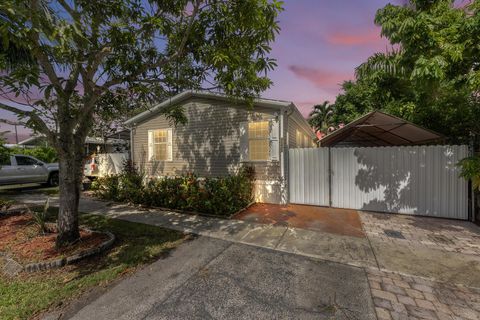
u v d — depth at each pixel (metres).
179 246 4.13
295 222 5.49
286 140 7.45
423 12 3.88
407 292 2.73
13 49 3.68
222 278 3.07
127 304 2.55
